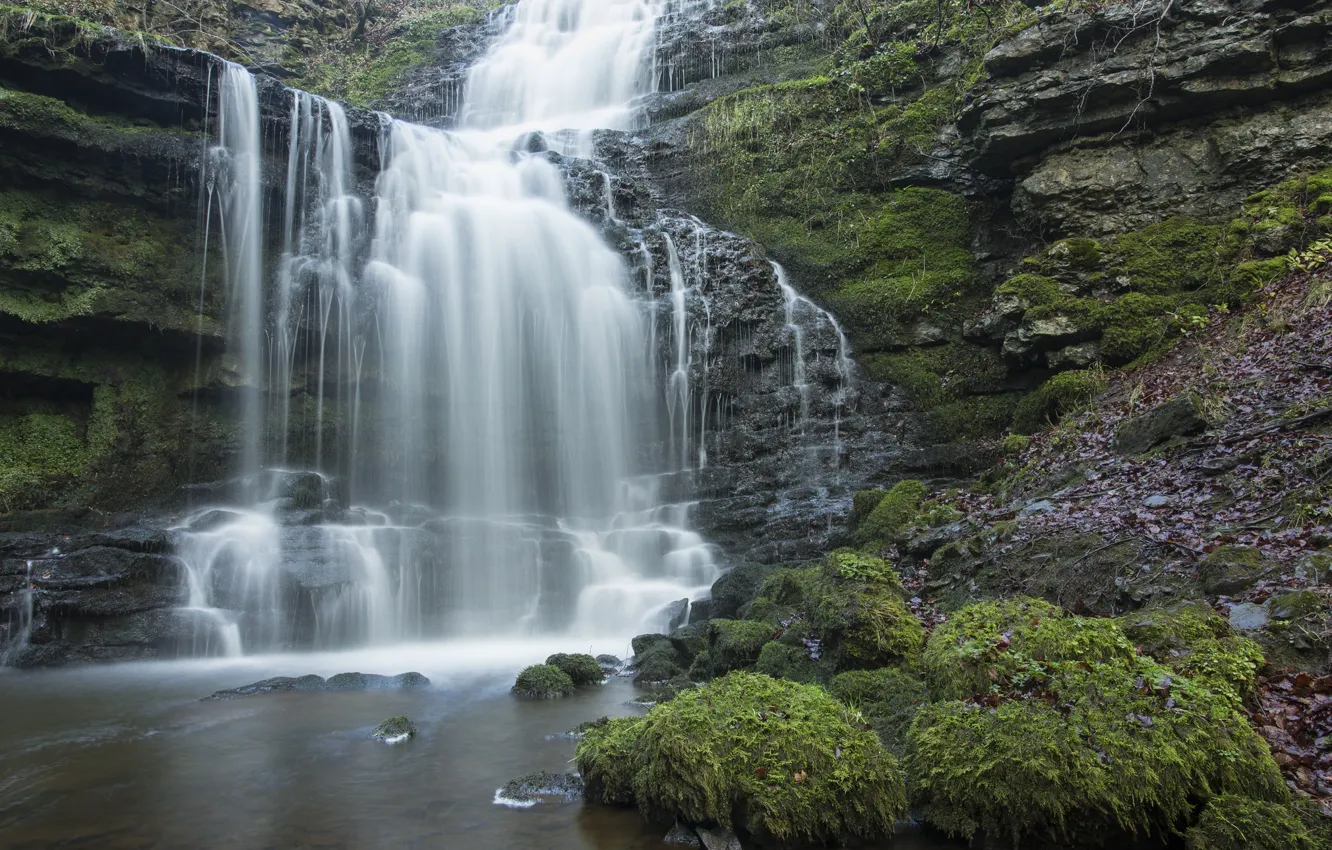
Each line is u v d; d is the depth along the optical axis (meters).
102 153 12.74
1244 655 5.15
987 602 6.14
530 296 15.37
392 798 5.37
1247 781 4.30
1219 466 7.80
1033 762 4.42
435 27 25.30
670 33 22.08
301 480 12.91
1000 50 13.93
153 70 13.35
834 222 16.80
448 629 11.66
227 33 21.52
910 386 14.47
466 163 17.06
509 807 5.19
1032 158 14.38
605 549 12.77
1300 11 12.32
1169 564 6.62
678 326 15.38
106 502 12.48
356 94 23.14
